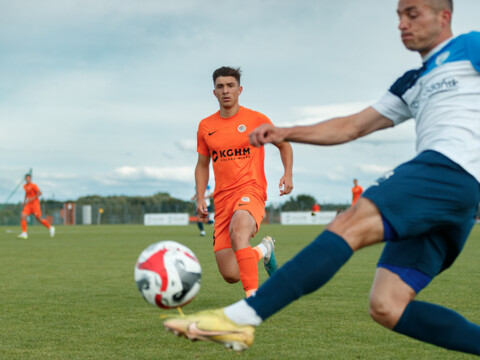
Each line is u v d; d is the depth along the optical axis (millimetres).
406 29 2682
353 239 2490
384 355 3551
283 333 4152
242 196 5207
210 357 3521
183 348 3750
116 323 4559
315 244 2492
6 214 41062
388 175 2590
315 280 2443
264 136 2615
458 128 2545
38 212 19359
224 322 2480
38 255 11484
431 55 2709
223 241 5383
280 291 2441
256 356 3535
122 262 9883
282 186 5512
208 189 20906
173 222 46750
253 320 2463
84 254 11742
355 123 2854
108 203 50500
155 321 4641
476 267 8664
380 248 13258
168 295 2787
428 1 2635
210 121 5559
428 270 2723
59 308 5242
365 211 2504
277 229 28391
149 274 2781
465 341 2701
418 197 2484
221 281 7266
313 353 3605
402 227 2471
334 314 4859
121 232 25359
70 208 48438
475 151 2523
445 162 2500
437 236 2709
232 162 5336
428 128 2639
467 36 2627
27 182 19328
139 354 3600
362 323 4492
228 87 5398
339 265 2467
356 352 3625
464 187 2490
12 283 7055
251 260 4895
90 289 6500
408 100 2803
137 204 50906
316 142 2773
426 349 3695
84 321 4641
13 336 4102
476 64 2564
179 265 2809
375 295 2742
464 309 5000
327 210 48531
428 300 5469
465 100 2570
